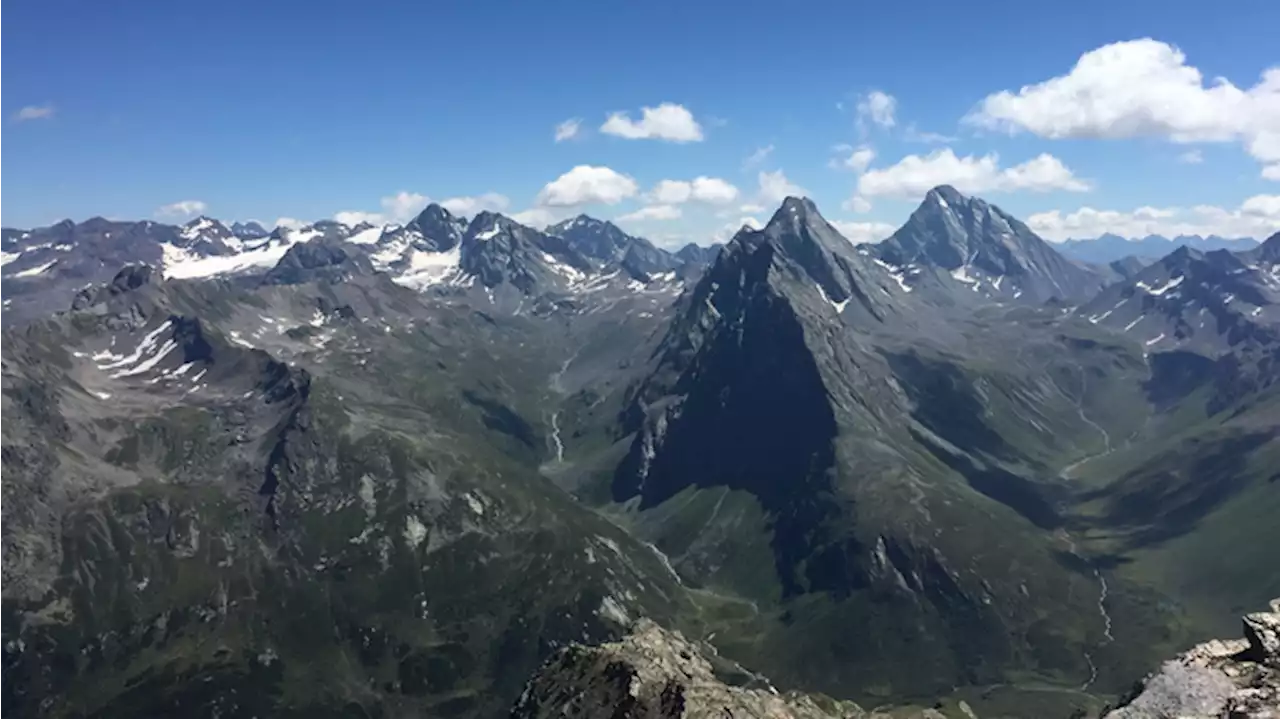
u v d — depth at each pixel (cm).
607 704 11956
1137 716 6894
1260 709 6425
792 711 11881
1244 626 7450
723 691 11950
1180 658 7406
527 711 12719
